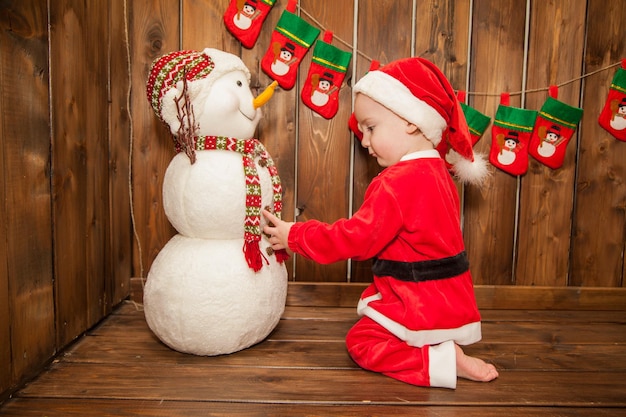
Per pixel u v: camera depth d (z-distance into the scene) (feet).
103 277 4.12
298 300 4.77
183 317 3.31
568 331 4.21
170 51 4.49
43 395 2.87
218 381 3.10
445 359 3.10
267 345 3.75
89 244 3.83
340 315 4.51
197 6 4.47
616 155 4.74
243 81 3.69
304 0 4.51
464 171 3.74
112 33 4.18
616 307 4.83
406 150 3.40
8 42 2.71
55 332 3.33
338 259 3.29
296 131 4.61
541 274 4.81
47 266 3.19
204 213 3.36
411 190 3.22
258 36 4.51
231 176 3.38
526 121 4.60
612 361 3.56
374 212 3.18
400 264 3.29
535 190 4.77
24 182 2.89
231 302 3.33
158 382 3.07
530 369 3.41
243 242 3.54
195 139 3.47
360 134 4.44
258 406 2.81
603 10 4.59
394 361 3.22
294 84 4.55
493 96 4.66
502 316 4.62
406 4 4.53
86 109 3.71
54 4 3.19
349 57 4.49
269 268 3.58
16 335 2.85
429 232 3.22
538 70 4.64
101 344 3.66
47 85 3.13
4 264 2.71
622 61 4.57
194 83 3.36
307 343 3.80
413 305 3.18
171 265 3.42
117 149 4.34
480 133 4.62
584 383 3.19
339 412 2.76
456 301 3.25
